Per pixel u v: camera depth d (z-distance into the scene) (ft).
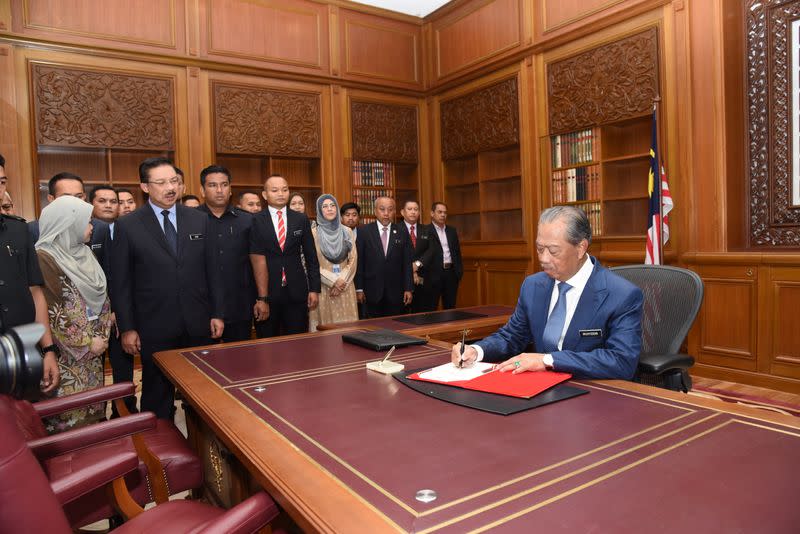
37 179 17.40
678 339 7.24
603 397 4.85
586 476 3.24
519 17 20.25
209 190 12.32
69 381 8.38
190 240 9.98
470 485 3.18
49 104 17.54
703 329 14.82
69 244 8.59
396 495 3.09
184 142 19.67
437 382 5.43
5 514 2.39
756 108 14.66
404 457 3.63
